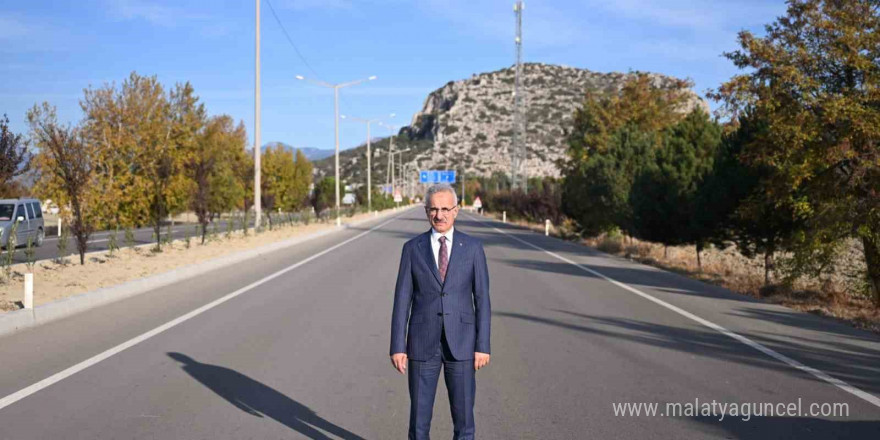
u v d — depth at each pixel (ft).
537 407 21.76
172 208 157.89
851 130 55.31
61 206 122.72
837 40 56.75
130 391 23.27
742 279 62.39
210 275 61.00
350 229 153.79
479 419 20.53
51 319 37.37
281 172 272.92
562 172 148.25
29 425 19.69
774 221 67.97
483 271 16.11
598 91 151.64
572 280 58.90
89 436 18.80
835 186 57.41
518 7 281.95
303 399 22.48
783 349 30.55
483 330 15.96
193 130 165.27
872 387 24.22
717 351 30.14
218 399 22.40
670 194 86.12
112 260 67.21
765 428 19.83
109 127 139.74
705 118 95.40
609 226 118.42
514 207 221.66
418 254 16.03
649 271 67.21
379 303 43.96
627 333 34.42
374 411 21.22
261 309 41.37
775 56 59.41
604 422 20.29
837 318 39.40
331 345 30.96
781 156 61.16
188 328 35.01
